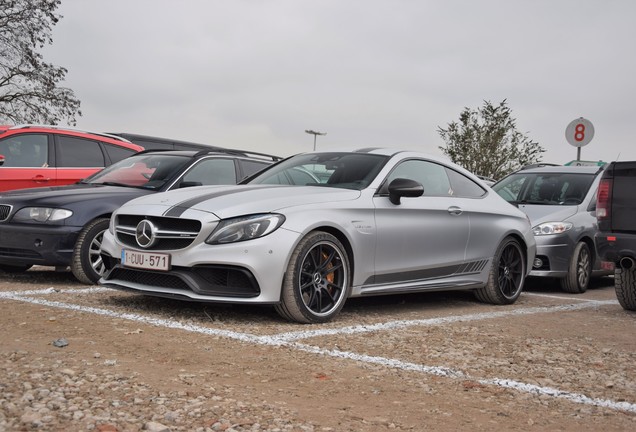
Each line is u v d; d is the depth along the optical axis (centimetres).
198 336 485
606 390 404
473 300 762
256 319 559
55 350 415
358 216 590
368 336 520
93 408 306
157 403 319
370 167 643
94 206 716
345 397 363
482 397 379
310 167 667
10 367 362
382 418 331
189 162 799
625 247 687
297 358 439
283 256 534
